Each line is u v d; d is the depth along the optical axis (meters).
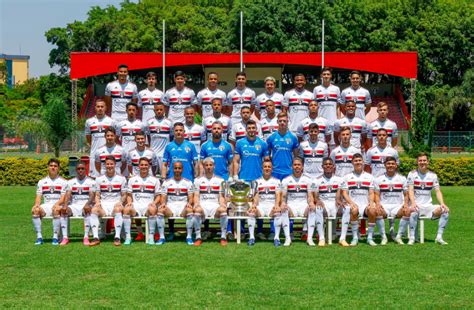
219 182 13.43
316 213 13.12
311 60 41.81
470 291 9.26
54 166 13.44
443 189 26.44
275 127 15.09
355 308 8.45
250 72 46.31
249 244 13.08
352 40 53.81
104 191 13.46
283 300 8.80
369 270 10.54
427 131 28.55
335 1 54.88
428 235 14.49
